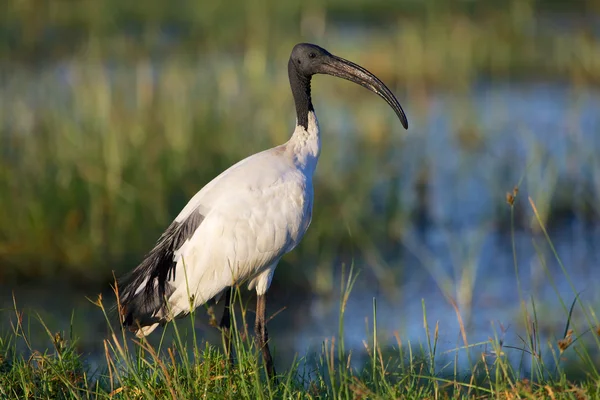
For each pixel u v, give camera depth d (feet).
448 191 54.75
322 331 36.96
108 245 42.45
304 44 29.73
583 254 45.83
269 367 26.94
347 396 20.15
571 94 76.43
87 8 104.06
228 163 45.50
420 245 46.70
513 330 36.37
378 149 55.52
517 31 100.42
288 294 41.27
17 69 72.59
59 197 43.32
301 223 27.81
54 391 22.79
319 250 43.65
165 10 110.22
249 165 27.81
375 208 49.32
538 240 48.11
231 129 48.21
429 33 97.40
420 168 56.08
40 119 48.75
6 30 85.76
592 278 42.52
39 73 70.08
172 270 26.37
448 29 100.22
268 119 50.29
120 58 69.05
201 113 49.01
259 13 96.27
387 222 47.39
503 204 50.83
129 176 44.14
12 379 23.24
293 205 27.55
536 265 44.24
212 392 21.71
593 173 52.70
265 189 27.25
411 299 40.70
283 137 48.60
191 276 26.45
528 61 91.35
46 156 45.09
